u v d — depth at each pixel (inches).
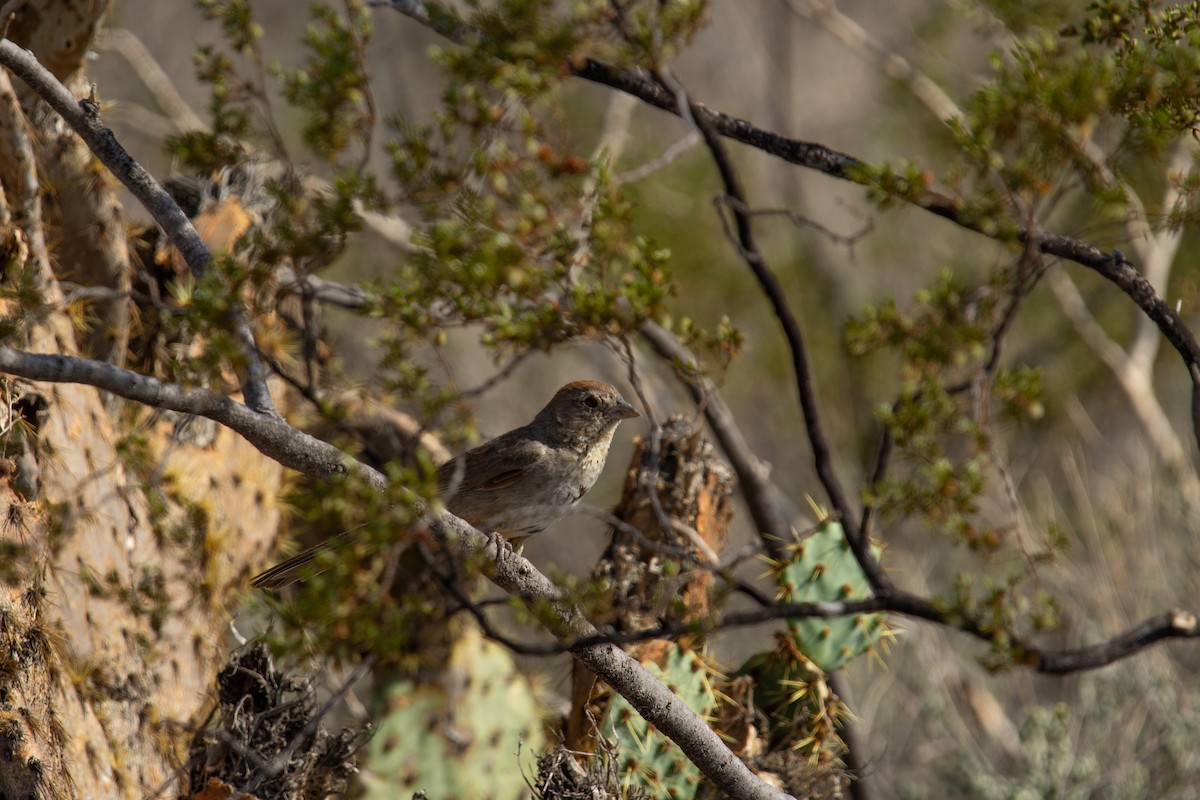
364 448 456.8
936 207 382.6
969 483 349.1
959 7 806.5
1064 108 348.5
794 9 946.7
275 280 386.9
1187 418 990.4
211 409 270.5
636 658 370.0
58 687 327.6
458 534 315.3
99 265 390.0
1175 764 642.2
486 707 447.8
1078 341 965.8
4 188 351.3
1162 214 422.6
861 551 380.8
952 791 650.8
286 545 447.8
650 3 420.2
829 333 974.4
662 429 411.8
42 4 374.6
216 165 426.0
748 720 385.7
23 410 338.6
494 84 382.6
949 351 376.8
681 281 909.8
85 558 350.0
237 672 355.6
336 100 400.2
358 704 498.3
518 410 934.4
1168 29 360.5
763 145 438.0
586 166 378.9
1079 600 689.0
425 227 397.7
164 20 1075.9
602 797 337.4
